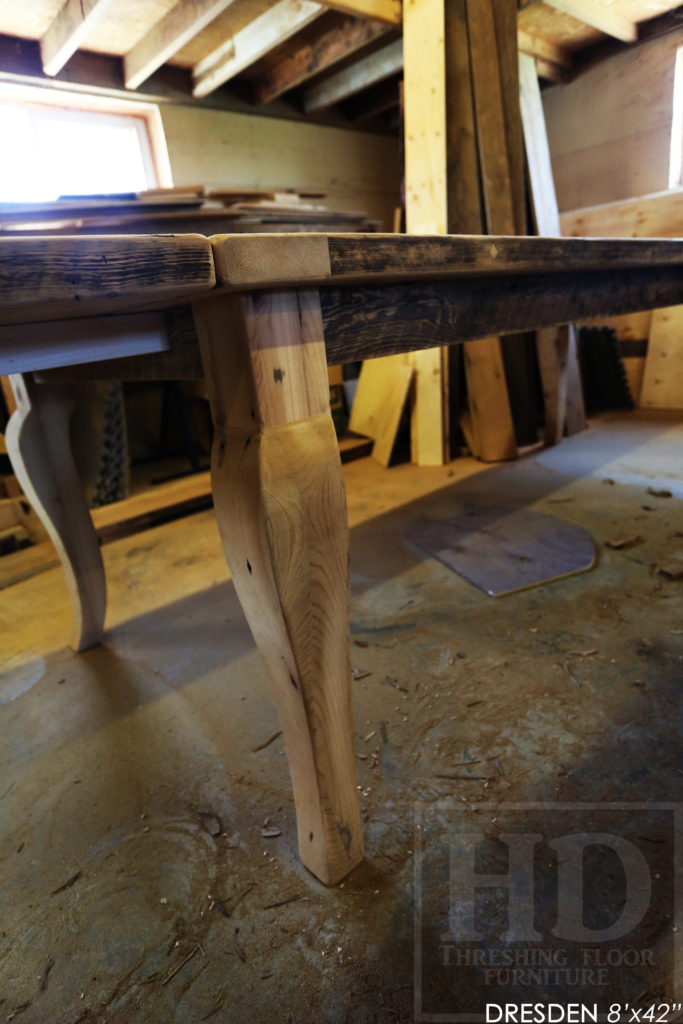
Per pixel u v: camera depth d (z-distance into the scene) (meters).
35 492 1.58
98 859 1.08
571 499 2.63
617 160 3.87
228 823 1.13
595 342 4.10
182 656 1.73
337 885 0.97
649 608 1.69
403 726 1.33
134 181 3.82
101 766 1.31
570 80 3.95
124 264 0.53
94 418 2.96
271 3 2.91
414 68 3.07
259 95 3.93
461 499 2.83
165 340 0.86
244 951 0.89
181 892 0.99
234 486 0.72
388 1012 0.79
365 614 1.85
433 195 3.20
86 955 0.91
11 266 0.47
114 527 2.73
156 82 3.51
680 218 3.50
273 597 0.74
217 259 0.57
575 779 1.14
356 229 4.04
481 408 3.38
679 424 3.59
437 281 0.95
